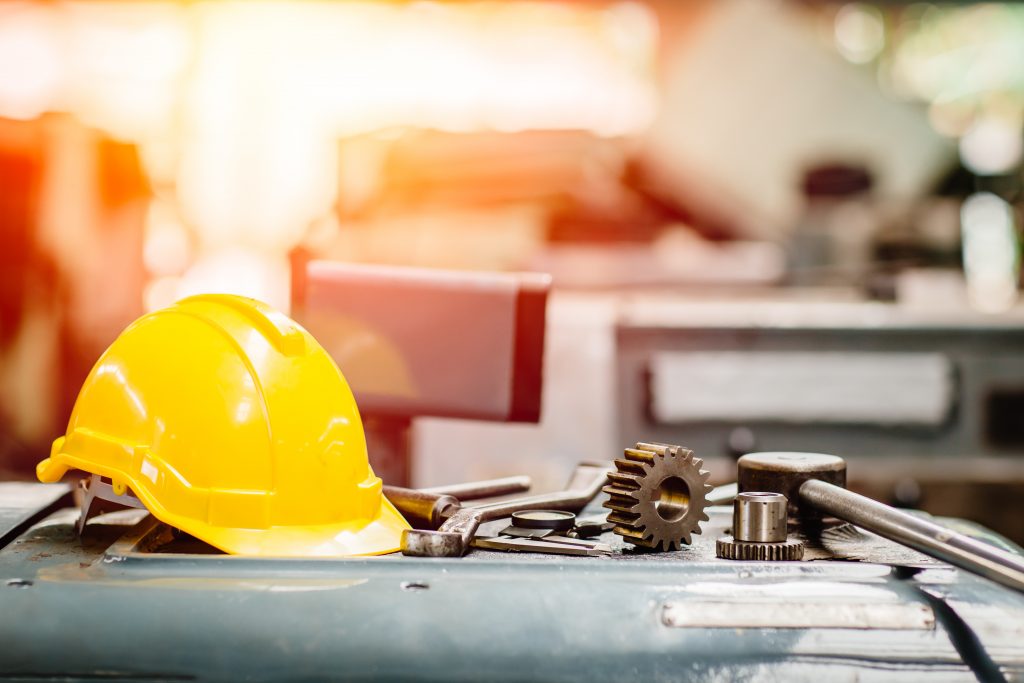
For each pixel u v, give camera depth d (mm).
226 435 1078
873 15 8992
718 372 3650
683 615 989
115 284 5008
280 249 6637
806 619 996
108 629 958
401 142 5156
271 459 1082
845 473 1202
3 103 6332
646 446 1139
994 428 3709
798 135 5828
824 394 3666
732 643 979
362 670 947
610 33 6480
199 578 1003
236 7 6539
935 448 3699
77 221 4961
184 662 946
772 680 963
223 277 6504
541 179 5250
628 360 3643
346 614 970
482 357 1511
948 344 3691
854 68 5820
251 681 943
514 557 1087
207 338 1122
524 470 3541
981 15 9156
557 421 3590
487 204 5207
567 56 6539
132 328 1178
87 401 1160
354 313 1537
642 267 4891
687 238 5848
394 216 5137
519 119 6637
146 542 1104
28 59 6398
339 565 1023
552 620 978
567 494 1267
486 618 974
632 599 997
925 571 1064
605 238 5348
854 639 990
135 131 6406
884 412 3680
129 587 990
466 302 1517
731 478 3648
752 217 5855
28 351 4887
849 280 4805
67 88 6426
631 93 6461
